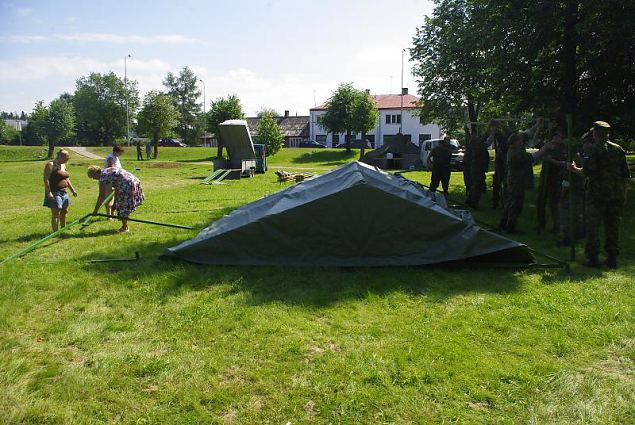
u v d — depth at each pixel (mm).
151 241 8633
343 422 3232
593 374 3814
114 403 3486
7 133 84500
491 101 19078
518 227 9820
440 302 5445
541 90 15195
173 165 36656
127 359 4074
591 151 6707
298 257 6828
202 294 5762
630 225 9680
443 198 9445
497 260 6742
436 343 4344
